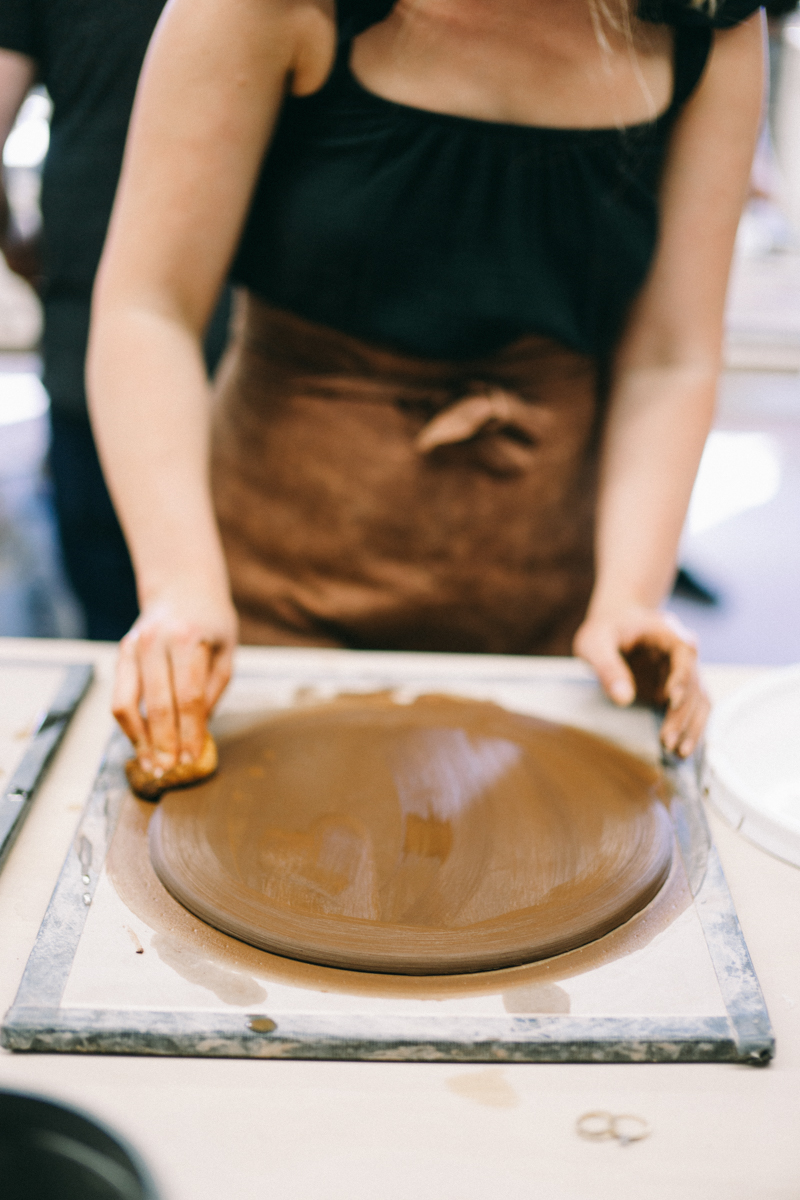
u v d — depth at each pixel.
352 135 0.84
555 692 0.85
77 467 1.44
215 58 0.76
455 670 0.90
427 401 0.96
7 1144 0.33
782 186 3.41
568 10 0.80
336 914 0.57
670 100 0.87
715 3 0.81
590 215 0.89
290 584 1.07
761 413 3.80
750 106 0.89
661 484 0.93
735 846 0.68
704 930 0.58
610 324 1.00
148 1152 0.45
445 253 0.88
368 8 0.79
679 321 0.95
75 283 1.33
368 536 1.03
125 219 0.83
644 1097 0.48
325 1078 0.49
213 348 1.51
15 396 3.75
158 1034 0.49
